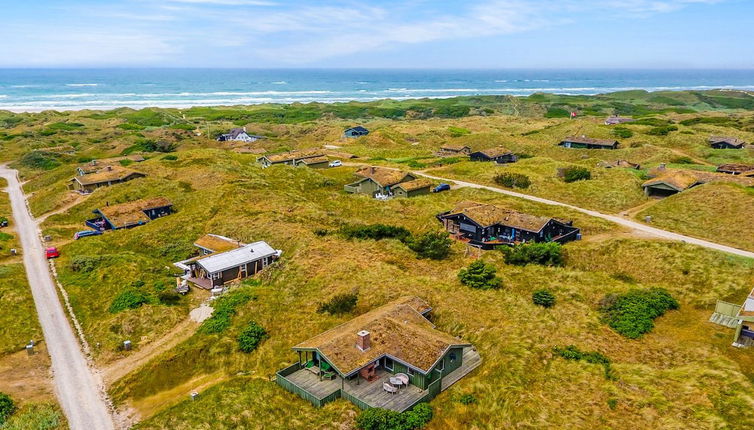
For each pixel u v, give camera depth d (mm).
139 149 140125
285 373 34625
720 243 54781
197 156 107812
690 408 27984
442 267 51969
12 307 45969
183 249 61344
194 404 32562
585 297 43469
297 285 48531
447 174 93312
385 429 28625
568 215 65188
